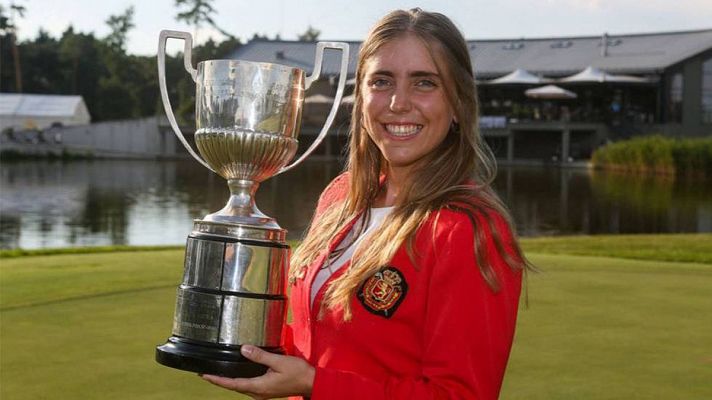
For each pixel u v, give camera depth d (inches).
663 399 149.5
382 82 76.9
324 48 80.0
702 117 1843.0
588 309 217.8
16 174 1312.7
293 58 2315.5
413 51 75.3
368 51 77.2
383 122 76.8
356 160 81.7
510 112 1982.0
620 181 1285.7
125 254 323.9
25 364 168.6
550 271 274.7
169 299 229.6
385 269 72.5
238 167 76.6
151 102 2743.6
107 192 1010.7
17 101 2151.8
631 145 1563.7
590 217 811.4
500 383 71.0
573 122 1822.1
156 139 2111.2
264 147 75.4
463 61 76.3
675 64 1824.6
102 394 151.4
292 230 657.6
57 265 285.1
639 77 1889.8
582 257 316.5
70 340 186.9
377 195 81.4
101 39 2920.8
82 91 2770.7
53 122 2129.7
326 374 68.2
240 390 68.8
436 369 68.7
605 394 151.4
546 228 727.1
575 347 181.6
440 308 69.7
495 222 71.1
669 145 1455.5
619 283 254.5
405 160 76.5
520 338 188.1
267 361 68.3
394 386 69.2
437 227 71.3
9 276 261.0
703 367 168.6
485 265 69.2
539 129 1825.8
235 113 75.1
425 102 75.6
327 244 79.0
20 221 712.4
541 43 2133.4
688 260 346.9
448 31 75.9
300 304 78.6
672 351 180.1
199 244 72.1
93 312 213.8
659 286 250.8
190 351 70.1
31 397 149.5
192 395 151.6
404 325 72.3
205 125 76.5
